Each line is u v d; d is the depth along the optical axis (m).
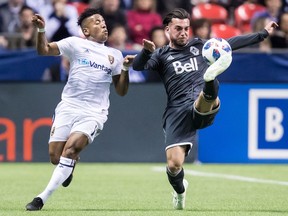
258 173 41.56
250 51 47.81
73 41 26.34
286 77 46.28
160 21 56.91
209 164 46.75
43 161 46.44
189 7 60.59
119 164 46.59
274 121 46.59
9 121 45.97
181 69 26.58
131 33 56.25
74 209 26.05
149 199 29.77
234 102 46.34
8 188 33.94
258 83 46.25
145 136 46.59
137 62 26.17
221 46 24.84
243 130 46.62
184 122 25.70
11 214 23.89
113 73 26.80
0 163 46.19
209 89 24.42
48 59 45.78
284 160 46.88
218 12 57.59
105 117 26.47
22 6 55.88
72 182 36.72
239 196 30.89
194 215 24.08
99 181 37.28
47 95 45.97
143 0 56.53
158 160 46.78
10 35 50.75
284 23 54.38
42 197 25.16
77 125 25.84
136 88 46.31
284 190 33.31
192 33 52.94
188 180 37.84
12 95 45.88
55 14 55.62
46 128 46.19
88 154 46.84
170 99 26.42
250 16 58.56
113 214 24.23
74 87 26.25
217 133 46.75
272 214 24.53
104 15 54.97
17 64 45.66
